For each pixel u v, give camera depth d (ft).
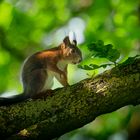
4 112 26.55
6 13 59.62
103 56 25.54
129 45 54.70
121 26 56.54
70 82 53.42
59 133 26.71
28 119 26.43
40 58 33.86
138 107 44.91
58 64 35.14
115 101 25.77
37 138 26.50
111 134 50.31
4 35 61.26
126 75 25.62
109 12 59.57
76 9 63.10
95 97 25.84
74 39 36.60
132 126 45.44
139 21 57.72
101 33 56.08
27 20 60.95
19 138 26.43
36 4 62.90
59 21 62.95
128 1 59.36
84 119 26.14
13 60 61.31
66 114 26.08
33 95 28.32
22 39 61.87
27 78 32.81
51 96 26.61
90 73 31.42
